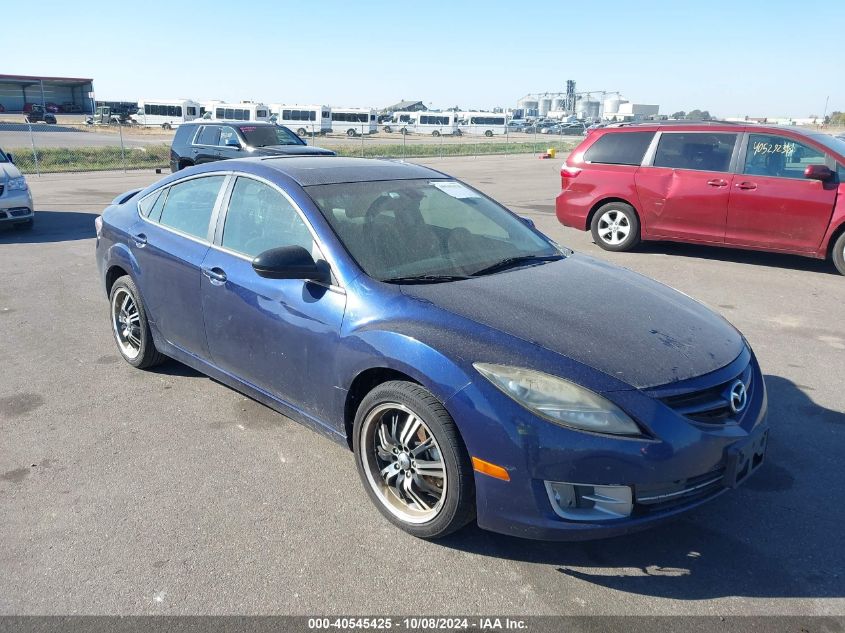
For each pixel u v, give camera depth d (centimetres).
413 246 356
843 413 432
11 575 277
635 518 262
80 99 7888
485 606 261
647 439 258
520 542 301
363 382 322
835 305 680
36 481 349
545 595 267
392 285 320
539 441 260
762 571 282
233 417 423
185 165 1727
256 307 363
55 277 786
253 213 388
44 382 476
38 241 1012
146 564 284
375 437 315
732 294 721
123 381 479
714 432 272
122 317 502
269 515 320
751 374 310
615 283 357
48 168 2598
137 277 461
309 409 349
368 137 6062
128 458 373
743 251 951
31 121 6006
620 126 938
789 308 670
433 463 292
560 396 262
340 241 340
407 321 299
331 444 391
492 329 286
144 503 329
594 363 271
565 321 298
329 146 4075
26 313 641
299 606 260
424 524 296
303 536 304
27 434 400
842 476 357
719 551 295
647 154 902
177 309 429
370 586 272
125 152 3089
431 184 424
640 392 264
